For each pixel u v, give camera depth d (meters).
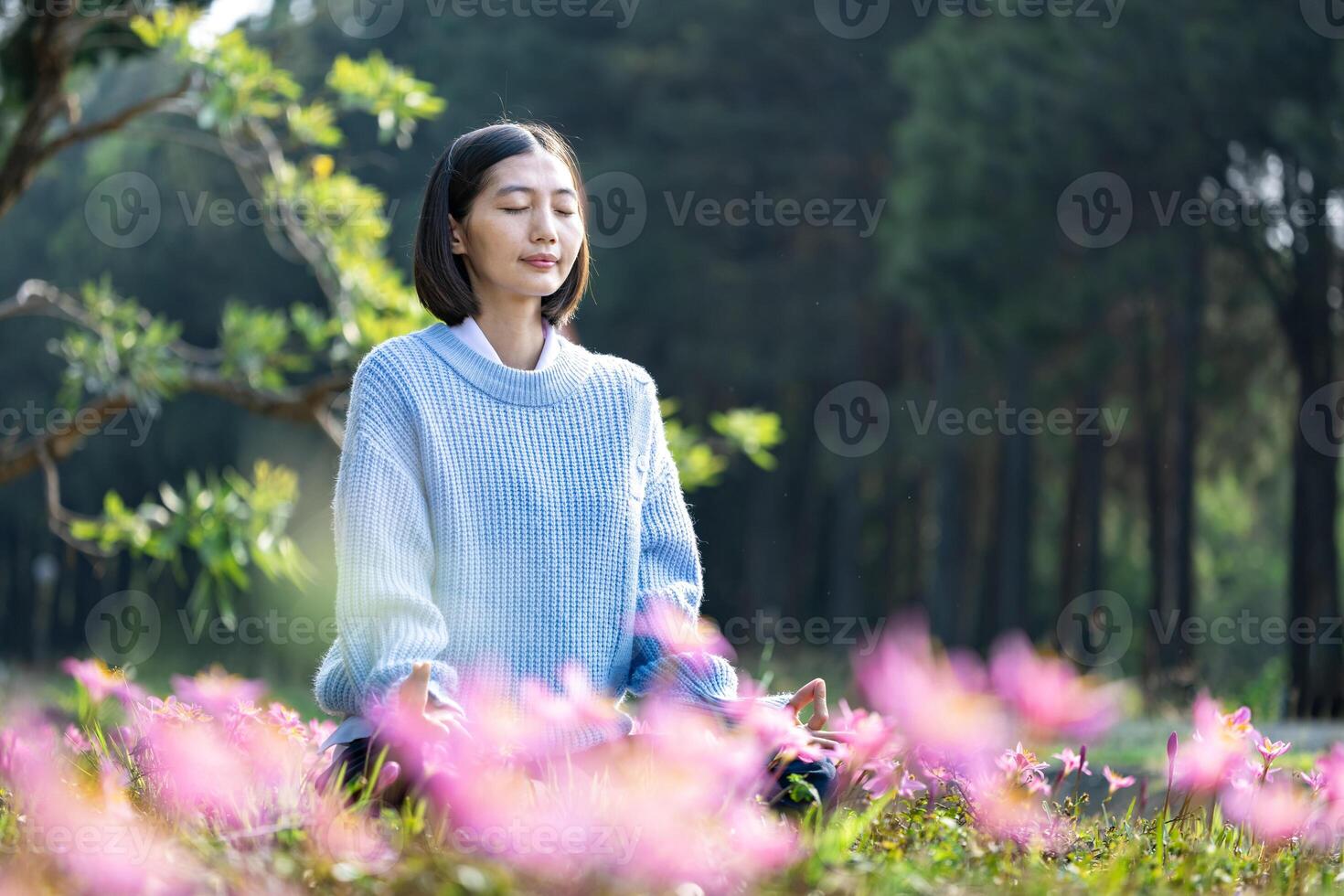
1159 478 20.73
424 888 1.78
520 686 2.57
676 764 1.95
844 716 2.37
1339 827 2.56
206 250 25.97
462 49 24.69
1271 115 16.23
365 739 2.37
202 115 6.93
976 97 17.52
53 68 7.28
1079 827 2.64
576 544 2.65
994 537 23.44
